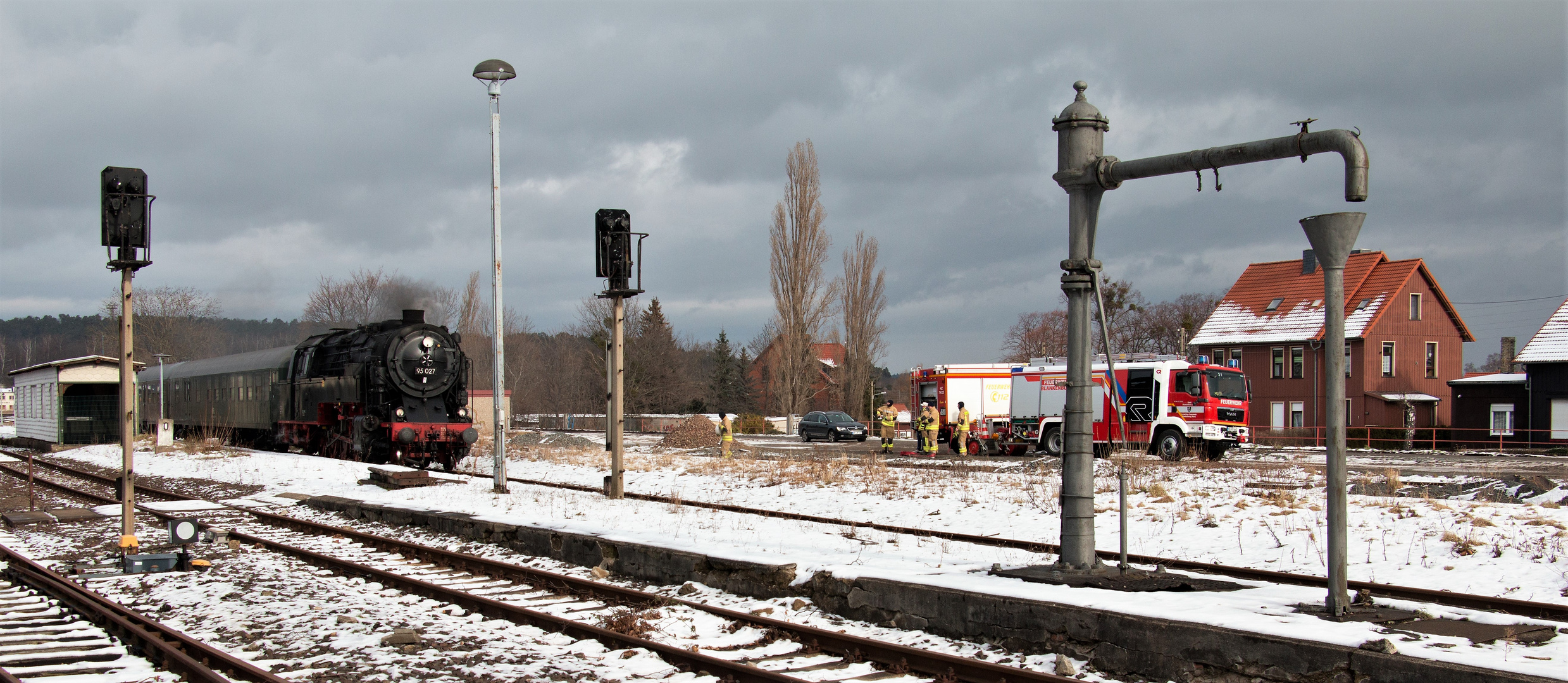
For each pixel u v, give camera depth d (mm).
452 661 7578
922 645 8180
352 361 27094
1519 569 10438
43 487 22703
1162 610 7477
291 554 12977
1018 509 16438
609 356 18812
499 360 20844
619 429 18703
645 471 25875
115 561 12234
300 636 8383
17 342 124750
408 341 26172
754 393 85000
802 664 7609
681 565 10844
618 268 18594
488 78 21078
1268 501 15664
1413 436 38094
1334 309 7371
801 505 18266
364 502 17625
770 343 69750
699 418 39375
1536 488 18609
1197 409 26484
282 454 29344
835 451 34531
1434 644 6539
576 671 7305
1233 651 6820
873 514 16812
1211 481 19562
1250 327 49219
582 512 16047
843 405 57281
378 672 7332
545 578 10805
